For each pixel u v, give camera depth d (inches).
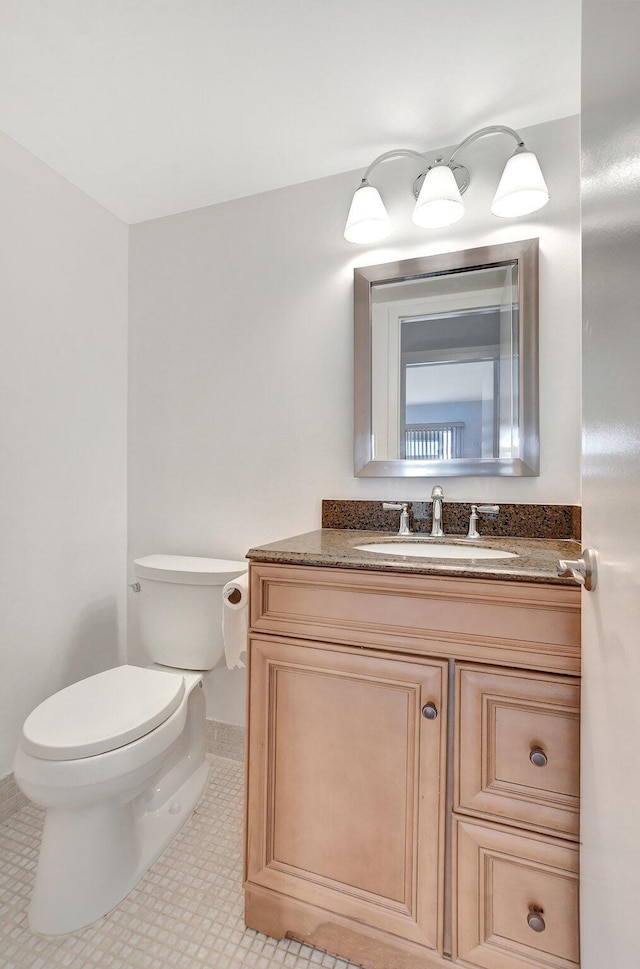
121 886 45.9
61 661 66.7
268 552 43.2
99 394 73.0
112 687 52.9
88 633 71.1
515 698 35.4
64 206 66.8
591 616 27.9
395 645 38.7
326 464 65.8
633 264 19.2
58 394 66.3
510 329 57.2
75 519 69.0
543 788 34.7
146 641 65.0
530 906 34.8
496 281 57.9
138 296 77.8
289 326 67.9
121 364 77.4
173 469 75.2
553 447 55.3
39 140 59.7
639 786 18.8
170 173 66.0
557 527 54.6
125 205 73.4
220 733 71.3
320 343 66.2
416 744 37.9
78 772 41.7
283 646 42.3
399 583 38.5
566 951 33.8
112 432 75.5
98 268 72.7
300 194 67.7
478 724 36.3
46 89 51.9
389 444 62.1
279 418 68.4
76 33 45.4
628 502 20.2
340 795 40.4
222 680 71.3
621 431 21.1
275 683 42.9
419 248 61.2
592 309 26.3
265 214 69.6
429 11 43.1
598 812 25.9
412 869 37.8
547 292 55.5
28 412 62.0
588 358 27.6
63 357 67.0
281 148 61.0
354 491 64.3
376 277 62.4
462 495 59.2
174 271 75.3
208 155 62.4
